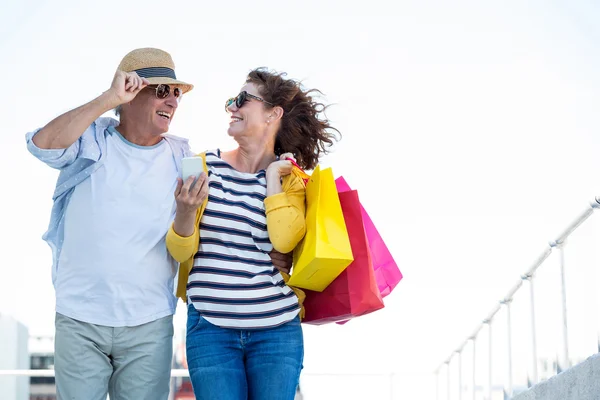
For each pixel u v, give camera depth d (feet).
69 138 9.35
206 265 9.29
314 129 10.45
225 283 9.23
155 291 9.81
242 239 9.41
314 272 9.31
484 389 16.29
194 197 8.95
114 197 9.75
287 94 10.16
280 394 9.17
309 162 10.68
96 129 9.93
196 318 9.32
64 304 9.59
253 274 9.33
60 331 9.60
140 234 9.75
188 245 9.19
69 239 9.72
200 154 9.86
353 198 9.79
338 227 9.51
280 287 9.50
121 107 10.05
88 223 9.66
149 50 10.24
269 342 9.30
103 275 9.57
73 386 9.51
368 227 10.55
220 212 9.41
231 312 9.18
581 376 11.22
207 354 9.15
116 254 9.61
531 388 13.43
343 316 9.75
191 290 9.32
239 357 9.29
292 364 9.34
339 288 9.66
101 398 9.71
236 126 10.05
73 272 9.65
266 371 9.22
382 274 10.50
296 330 9.52
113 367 9.89
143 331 9.72
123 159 9.92
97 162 9.77
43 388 25.30
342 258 9.17
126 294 9.63
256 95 10.09
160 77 9.98
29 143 9.37
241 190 9.64
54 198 9.94
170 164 10.15
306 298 9.93
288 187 9.77
